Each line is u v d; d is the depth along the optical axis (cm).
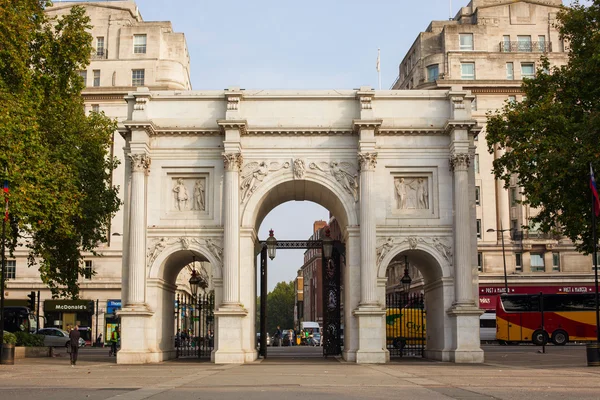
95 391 2927
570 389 2964
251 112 6181
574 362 5425
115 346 7194
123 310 5812
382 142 6150
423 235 6066
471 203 6088
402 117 6178
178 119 6172
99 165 7012
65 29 6575
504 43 12088
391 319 8756
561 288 10106
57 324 10875
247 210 6072
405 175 6147
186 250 6084
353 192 6084
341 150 6150
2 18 5538
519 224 11569
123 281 5994
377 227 6059
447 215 6088
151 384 3338
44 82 6350
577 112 6128
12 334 6406
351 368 4888
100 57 11281
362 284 5881
